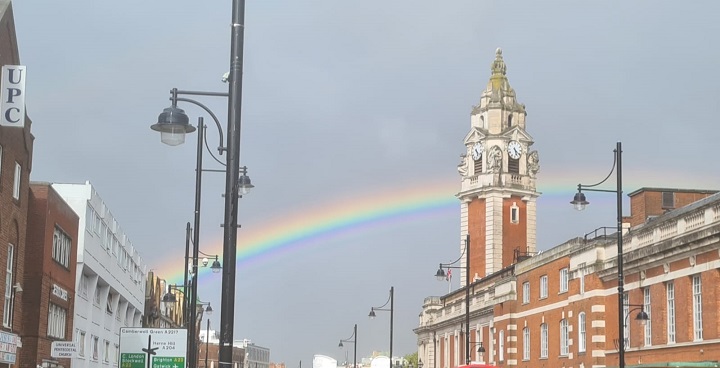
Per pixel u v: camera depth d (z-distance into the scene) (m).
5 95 33.88
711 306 43.41
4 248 40.00
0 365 41.09
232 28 19.88
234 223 19.62
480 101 122.38
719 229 42.12
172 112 21.39
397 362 174.25
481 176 117.94
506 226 116.31
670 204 59.47
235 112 19.75
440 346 103.81
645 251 50.38
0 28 36.84
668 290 48.66
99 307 69.31
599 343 56.75
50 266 49.56
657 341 49.22
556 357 64.06
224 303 19.38
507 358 75.25
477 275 117.12
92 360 66.38
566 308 62.50
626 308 53.69
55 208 50.22
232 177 19.66
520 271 73.75
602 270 56.75
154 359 33.34
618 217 36.53
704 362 41.66
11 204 41.03
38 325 47.22
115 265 74.88
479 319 86.56
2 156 39.19
